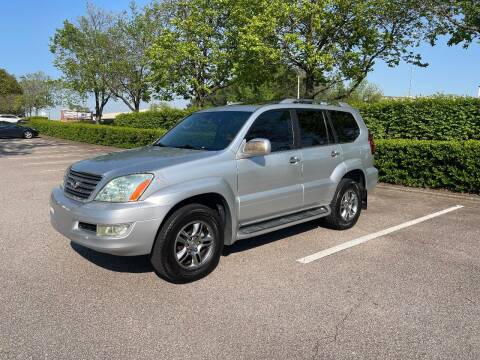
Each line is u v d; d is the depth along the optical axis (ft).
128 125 75.51
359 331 11.08
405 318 11.76
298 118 18.34
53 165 46.44
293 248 17.57
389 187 32.24
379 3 45.01
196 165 14.17
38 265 15.47
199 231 14.23
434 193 29.84
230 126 16.40
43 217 22.57
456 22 44.09
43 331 10.98
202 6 66.28
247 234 15.56
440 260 16.29
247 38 46.16
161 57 70.69
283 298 12.92
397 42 50.24
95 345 10.37
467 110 33.42
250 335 10.85
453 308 12.36
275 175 16.60
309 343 10.52
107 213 12.57
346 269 15.29
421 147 30.91
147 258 16.16
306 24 48.24
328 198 19.26
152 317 11.73
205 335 10.85
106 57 92.17
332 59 45.88
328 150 19.15
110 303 12.54
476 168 28.43
